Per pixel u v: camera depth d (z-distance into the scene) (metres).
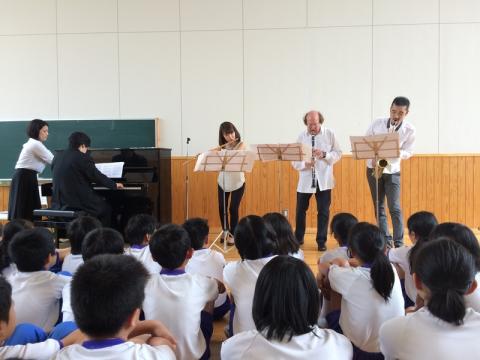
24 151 4.27
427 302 1.17
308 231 5.06
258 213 5.14
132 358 0.99
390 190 3.99
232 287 1.82
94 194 3.89
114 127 5.26
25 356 1.13
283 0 5.08
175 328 1.58
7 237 2.20
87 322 0.98
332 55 5.05
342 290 1.69
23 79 5.34
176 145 5.24
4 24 5.32
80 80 5.29
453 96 4.95
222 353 1.20
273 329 1.10
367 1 4.99
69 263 2.04
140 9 5.21
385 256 1.68
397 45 4.98
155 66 5.23
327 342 1.11
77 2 5.25
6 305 1.08
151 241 1.69
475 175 4.92
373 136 3.22
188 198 5.21
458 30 4.91
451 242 1.18
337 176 5.05
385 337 1.21
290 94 5.11
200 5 5.16
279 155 3.66
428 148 5.00
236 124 5.18
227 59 5.16
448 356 1.06
